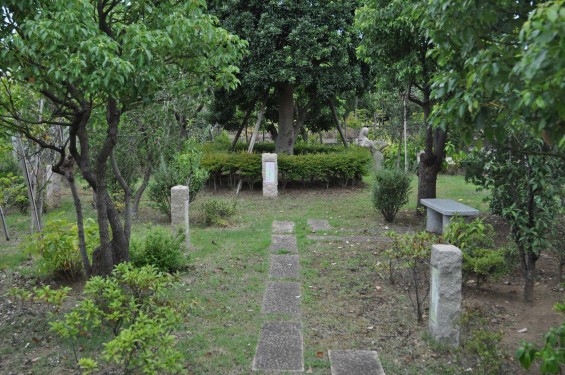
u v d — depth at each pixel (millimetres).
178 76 6949
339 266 7320
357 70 15148
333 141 29781
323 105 18328
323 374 4238
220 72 6449
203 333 4996
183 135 12023
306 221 10836
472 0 3215
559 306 4281
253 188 15555
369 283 6539
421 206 10867
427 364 4395
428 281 6562
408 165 17562
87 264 5973
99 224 5863
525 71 2488
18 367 4277
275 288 6395
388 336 4965
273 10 14203
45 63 4500
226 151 16594
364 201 13359
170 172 11102
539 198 5766
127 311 3979
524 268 5879
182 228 7965
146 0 5383
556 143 3057
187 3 5293
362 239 9055
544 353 3205
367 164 15906
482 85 3137
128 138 10648
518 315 5488
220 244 8656
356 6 14812
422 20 4227
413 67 9148
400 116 18109
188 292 6168
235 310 5633
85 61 4332
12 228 10695
